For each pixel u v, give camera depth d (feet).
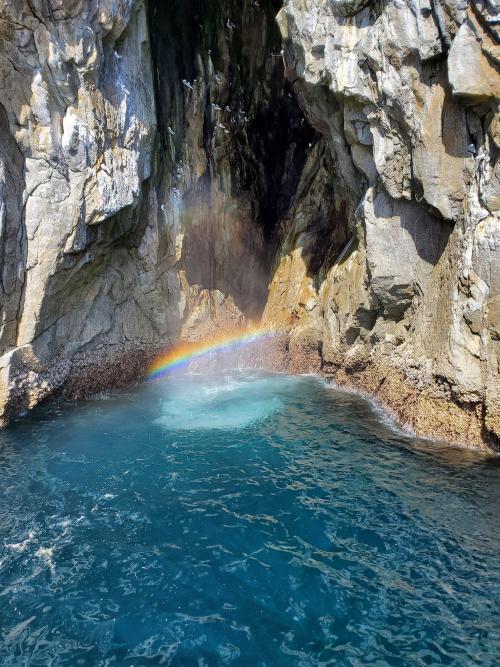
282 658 19.31
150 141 47.09
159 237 50.39
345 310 47.52
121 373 48.11
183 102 53.98
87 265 43.14
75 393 44.55
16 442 36.17
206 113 56.24
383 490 29.68
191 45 54.29
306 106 48.93
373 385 44.32
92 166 40.88
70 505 28.63
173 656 19.48
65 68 38.63
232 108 59.67
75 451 34.96
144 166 46.73
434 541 25.20
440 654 19.27
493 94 32.63
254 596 22.20
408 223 40.37
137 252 48.65
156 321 50.90
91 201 40.96
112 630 20.63
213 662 19.20
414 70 36.04
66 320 43.42
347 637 20.12
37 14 36.83
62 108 39.52
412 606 21.43
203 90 55.67
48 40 37.47
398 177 39.40
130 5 41.52
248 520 27.20
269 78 61.57
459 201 36.22
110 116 42.55
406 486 30.04
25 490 30.04
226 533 26.20
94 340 45.60
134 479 31.32
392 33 36.04
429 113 36.01
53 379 42.34
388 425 38.96
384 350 42.93
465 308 33.96
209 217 57.36
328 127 48.49
